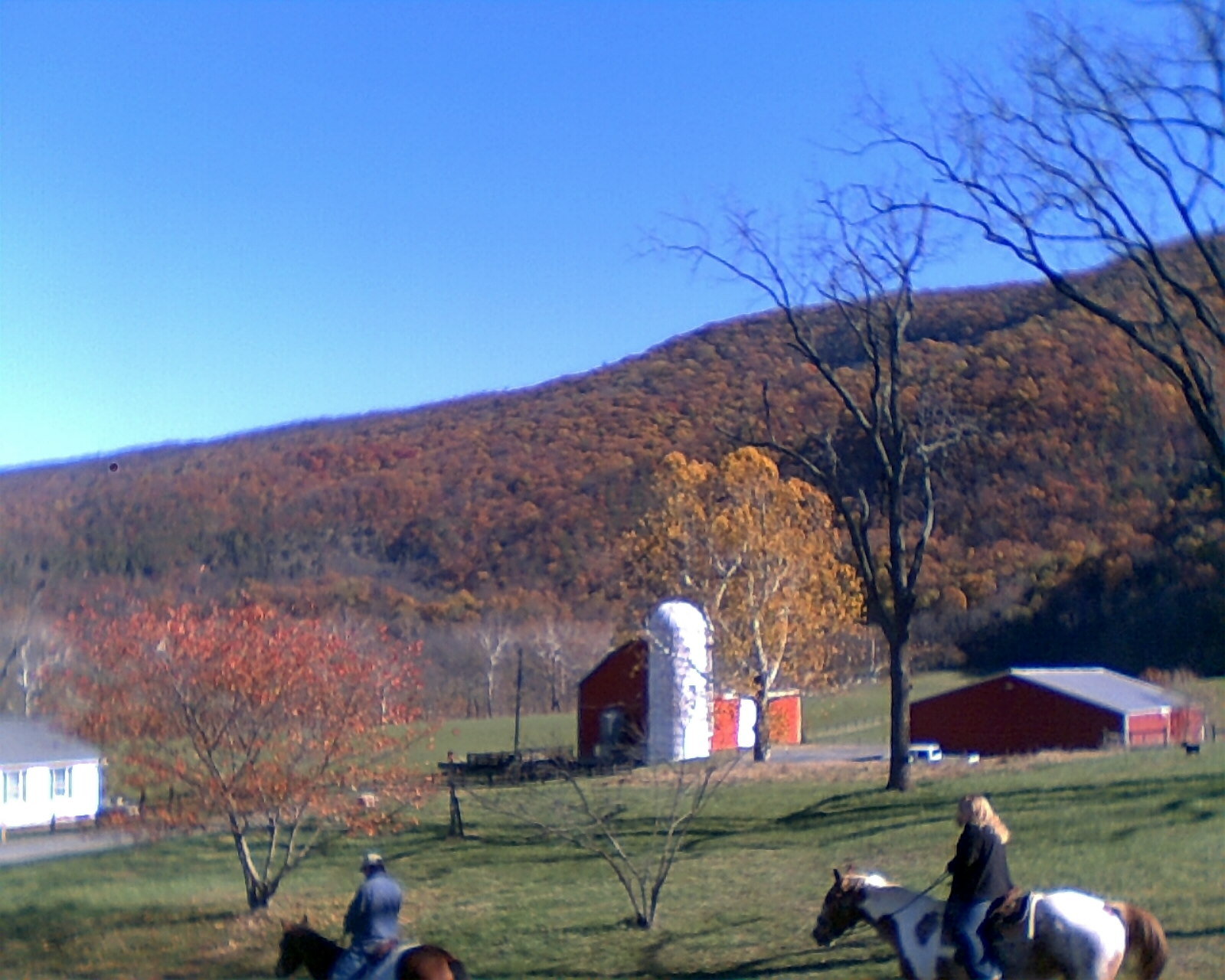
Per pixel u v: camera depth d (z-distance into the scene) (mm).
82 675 25344
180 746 23062
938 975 10734
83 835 38281
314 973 12289
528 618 79312
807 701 62906
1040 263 21312
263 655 21562
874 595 28141
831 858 21859
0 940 21984
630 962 16875
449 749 49969
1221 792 23578
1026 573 77062
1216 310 24328
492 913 20203
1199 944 14367
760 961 16203
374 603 83438
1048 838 20938
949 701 48531
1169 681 59094
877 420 27312
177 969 19531
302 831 30406
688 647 39938
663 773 33844
